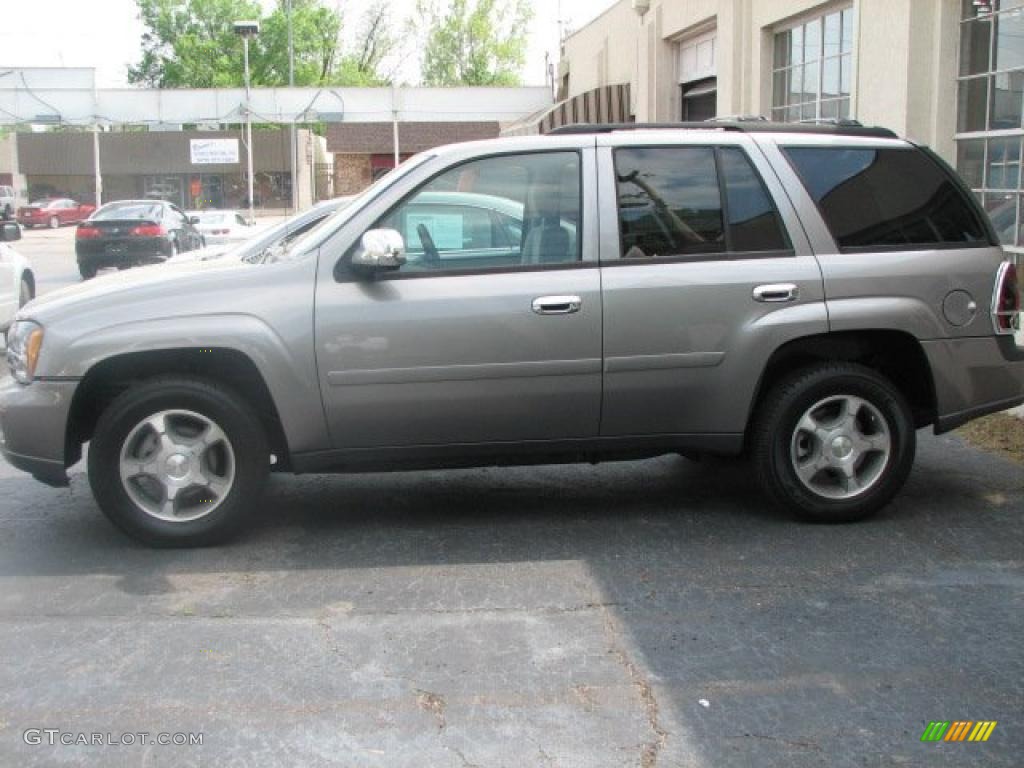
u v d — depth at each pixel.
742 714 3.71
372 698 3.85
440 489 6.48
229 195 53.50
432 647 4.25
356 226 5.31
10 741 3.59
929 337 5.52
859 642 4.26
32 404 5.20
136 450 5.29
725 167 5.50
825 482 5.66
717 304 5.34
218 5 64.19
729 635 4.33
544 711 3.74
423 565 5.16
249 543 5.51
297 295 5.20
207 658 4.18
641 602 4.68
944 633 4.33
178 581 4.99
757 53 13.12
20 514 6.07
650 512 5.95
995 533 5.51
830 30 11.55
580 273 5.30
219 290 5.22
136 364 5.28
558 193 5.41
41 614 4.62
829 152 5.64
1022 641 4.26
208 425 5.29
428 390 5.25
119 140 53.06
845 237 5.52
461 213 5.37
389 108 30.28
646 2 17.80
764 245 5.46
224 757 3.48
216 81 62.25
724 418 5.46
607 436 5.45
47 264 28.12
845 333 5.51
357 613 4.59
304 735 3.60
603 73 22.39
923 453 7.10
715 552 5.29
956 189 5.71
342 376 5.20
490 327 5.23
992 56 8.97
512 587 4.86
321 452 5.31
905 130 9.62
